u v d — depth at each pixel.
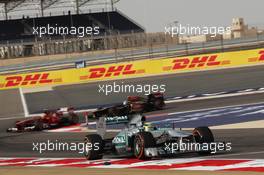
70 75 154.38
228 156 38.03
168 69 151.12
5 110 119.19
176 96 108.94
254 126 58.56
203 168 32.91
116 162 39.62
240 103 84.50
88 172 34.12
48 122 80.12
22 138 72.19
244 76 125.81
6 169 40.28
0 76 155.38
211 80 126.31
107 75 153.00
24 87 154.88
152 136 38.16
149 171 32.88
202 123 66.81
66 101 122.19
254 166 32.22
